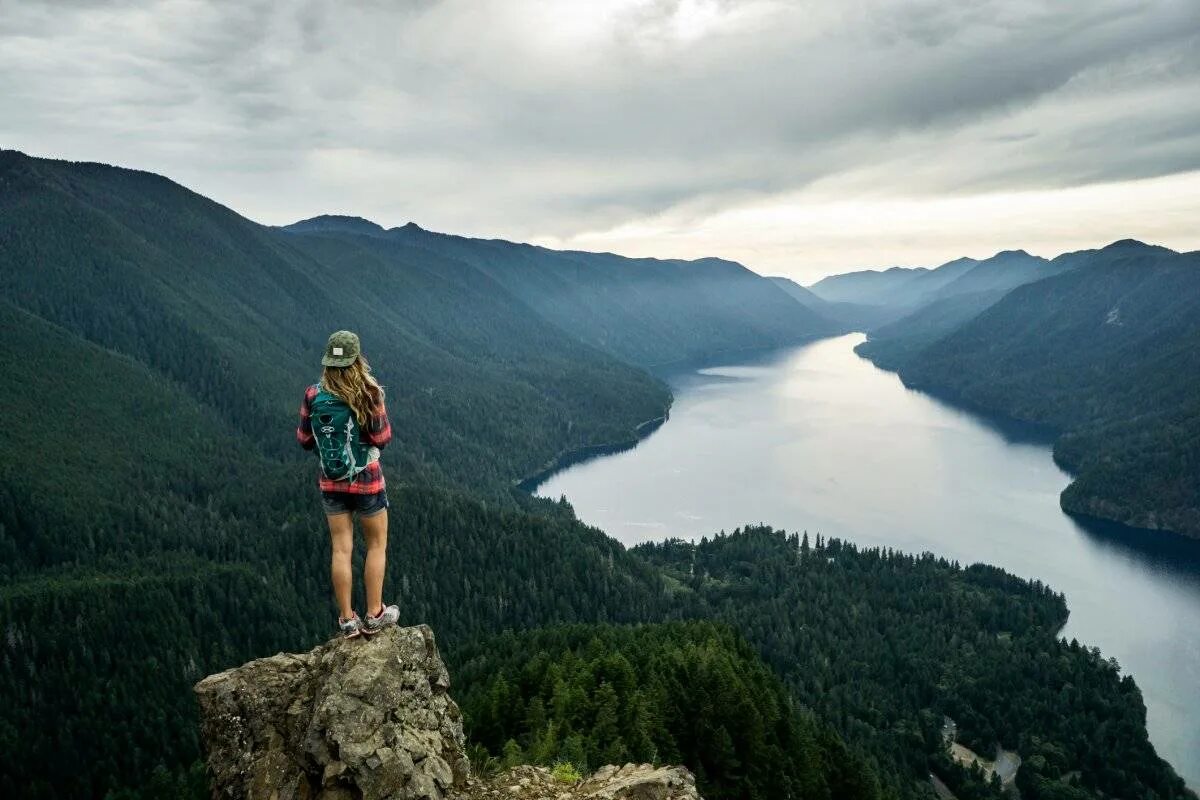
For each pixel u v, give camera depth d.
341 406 13.04
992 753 146.12
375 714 13.71
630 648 100.00
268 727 14.54
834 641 190.88
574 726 62.62
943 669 176.25
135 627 168.62
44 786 130.12
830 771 73.12
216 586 188.62
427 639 15.59
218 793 14.40
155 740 141.38
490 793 15.82
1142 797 130.50
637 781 16.66
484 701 66.38
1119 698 159.12
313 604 199.12
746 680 84.06
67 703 148.88
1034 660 175.88
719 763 60.47
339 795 13.12
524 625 196.25
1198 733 152.62
